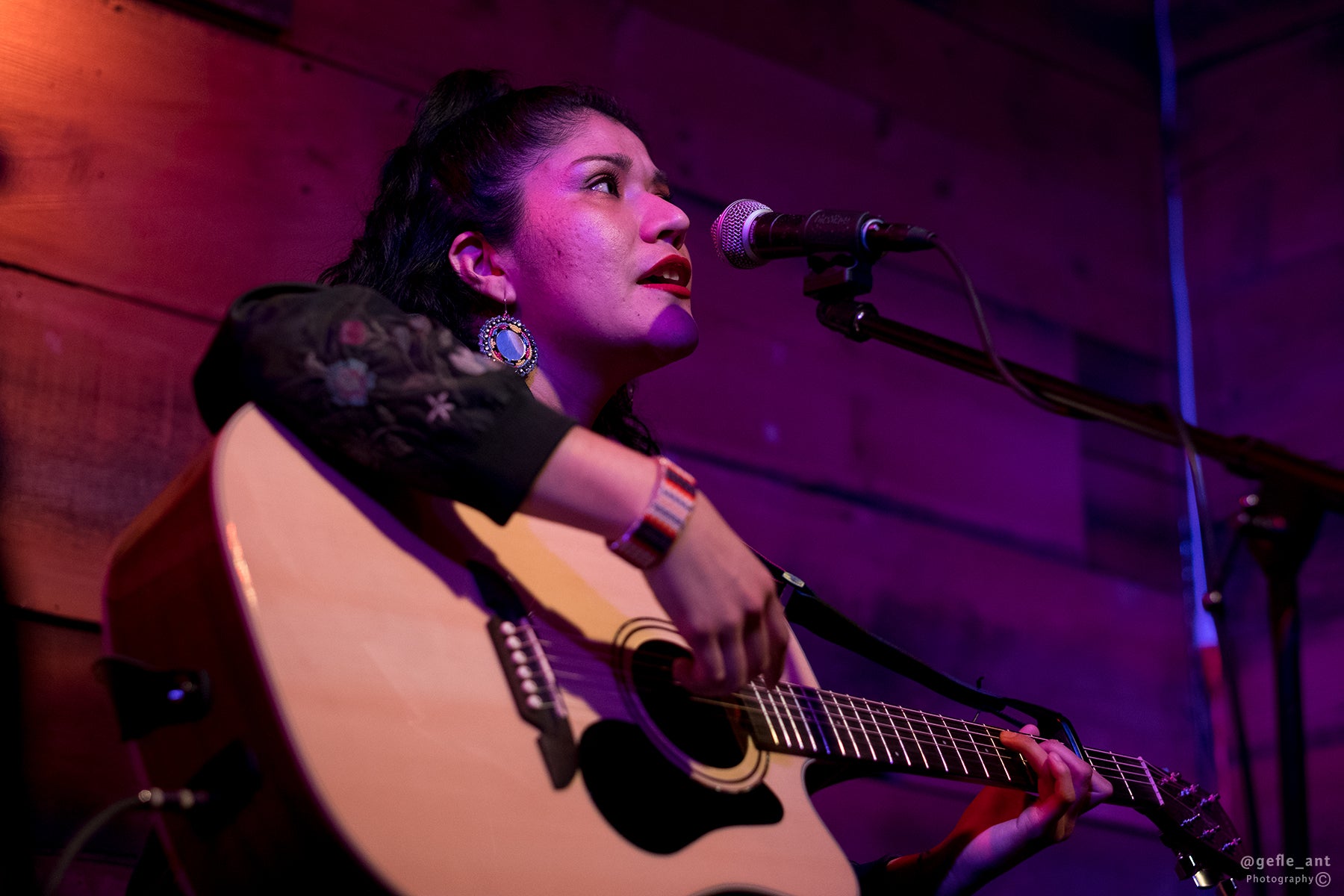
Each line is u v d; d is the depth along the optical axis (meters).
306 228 2.25
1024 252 3.31
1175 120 3.71
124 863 1.83
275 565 1.08
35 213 2.01
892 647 1.65
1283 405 3.32
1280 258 3.43
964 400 3.06
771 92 2.98
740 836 1.23
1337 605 3.10
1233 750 3.12
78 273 2.02
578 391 1.59
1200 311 3.53
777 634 1.23
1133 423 1.36
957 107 3.31
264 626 1.04
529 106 1.70
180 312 2.09
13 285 1.96
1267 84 3.57
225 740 1.07
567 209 1.58
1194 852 1.66
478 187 1.64
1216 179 3.59
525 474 1.13
